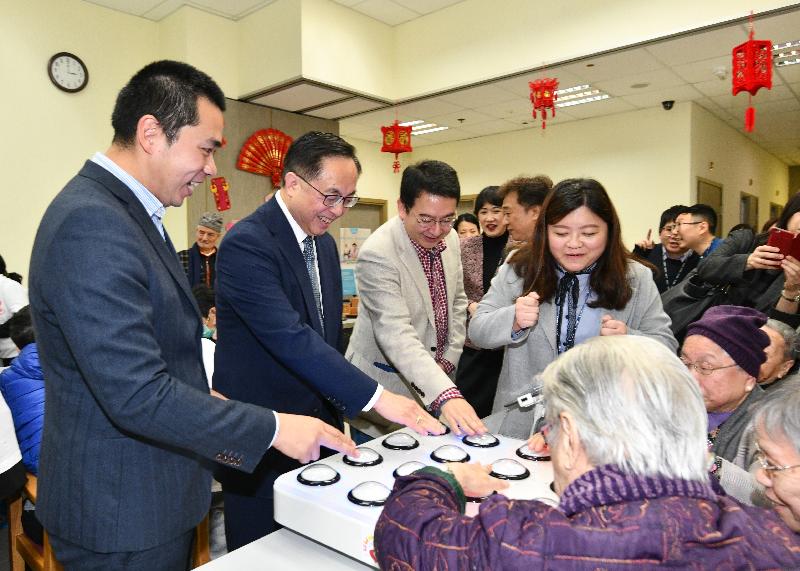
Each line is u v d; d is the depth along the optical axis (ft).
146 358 2.69
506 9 14.23
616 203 19.66
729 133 21.80
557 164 21.01
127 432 3.00
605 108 18.66
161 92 2.98
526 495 2.82
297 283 4.14
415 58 16.01
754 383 3.61
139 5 14.19
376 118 19.36
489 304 4.75
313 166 3.93
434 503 2.22
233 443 2.88
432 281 5.41
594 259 4.04
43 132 13.16
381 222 25.34
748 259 5.82
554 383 2.14
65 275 2.64
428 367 4.25
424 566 1.97
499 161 22.68
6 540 7.09
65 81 13.41
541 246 4.24
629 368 1.98
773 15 10.76
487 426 4.59
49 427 3.10
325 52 14.46
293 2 13.97
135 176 3.12
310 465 3.23
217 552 6.23
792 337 4.18
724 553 1.73
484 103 17.12
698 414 1.94
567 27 13.26
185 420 2.74
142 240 3.02
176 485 3.21
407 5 14.99
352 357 5.39
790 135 23.84
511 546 1.80
